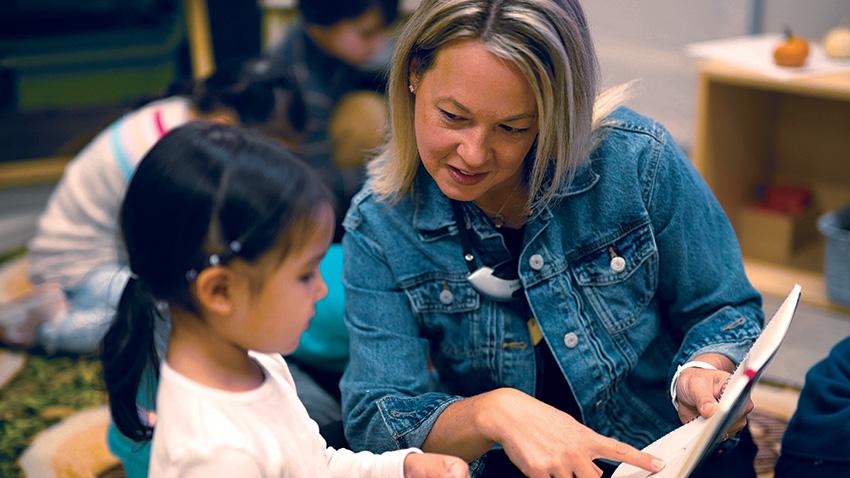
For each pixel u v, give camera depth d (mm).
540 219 1404
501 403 1278
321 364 1962
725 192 3045
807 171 3164
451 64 1224
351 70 3070
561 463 1199
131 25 3646
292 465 1065
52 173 3742
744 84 2770
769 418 2305
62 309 2805
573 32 1229
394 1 3012
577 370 1446
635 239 1434
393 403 1390
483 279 1435
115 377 1141
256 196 993
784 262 3059
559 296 1436
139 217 1021
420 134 1297
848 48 2789
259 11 3637
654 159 1432
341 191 2820
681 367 1386
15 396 2572
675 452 1192
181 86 2705
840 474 1488
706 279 1475
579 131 1293
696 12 3451
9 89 3619
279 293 1025
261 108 2441
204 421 1019
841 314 2787
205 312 1034
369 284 1479
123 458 1829
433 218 1432
